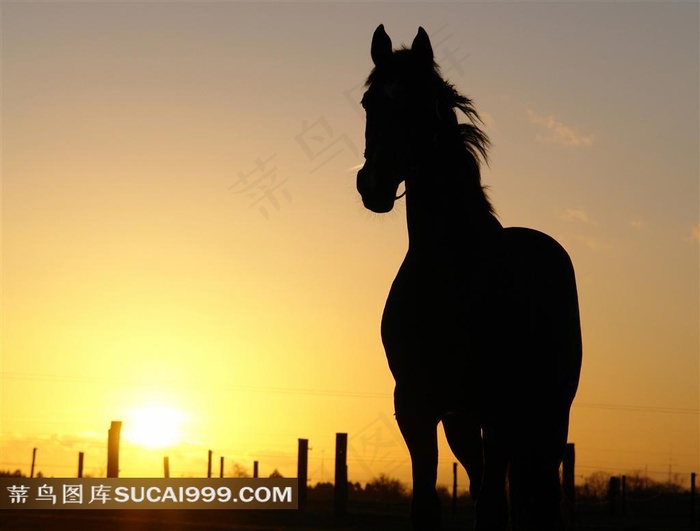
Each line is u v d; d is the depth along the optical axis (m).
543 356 6.06
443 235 5.93
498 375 5.76
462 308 5.79
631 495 38.44
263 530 15.14
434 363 5.81
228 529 14.98
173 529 14.73
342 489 20.95
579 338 6.65
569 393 6.54
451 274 5.86
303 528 17.38
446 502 36.34
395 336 6.00
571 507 7.64
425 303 5.86
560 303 6.36
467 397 5.83
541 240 6.70
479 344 5.75
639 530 21.19
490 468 5.71
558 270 6.54
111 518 16.72
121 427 22.11
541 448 5.97
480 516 5.60
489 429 5.79
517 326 5.84
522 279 6.02
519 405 5.80
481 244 5.94
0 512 17.33
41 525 14.75
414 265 6.00
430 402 5.86
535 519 5.99
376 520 19.86
